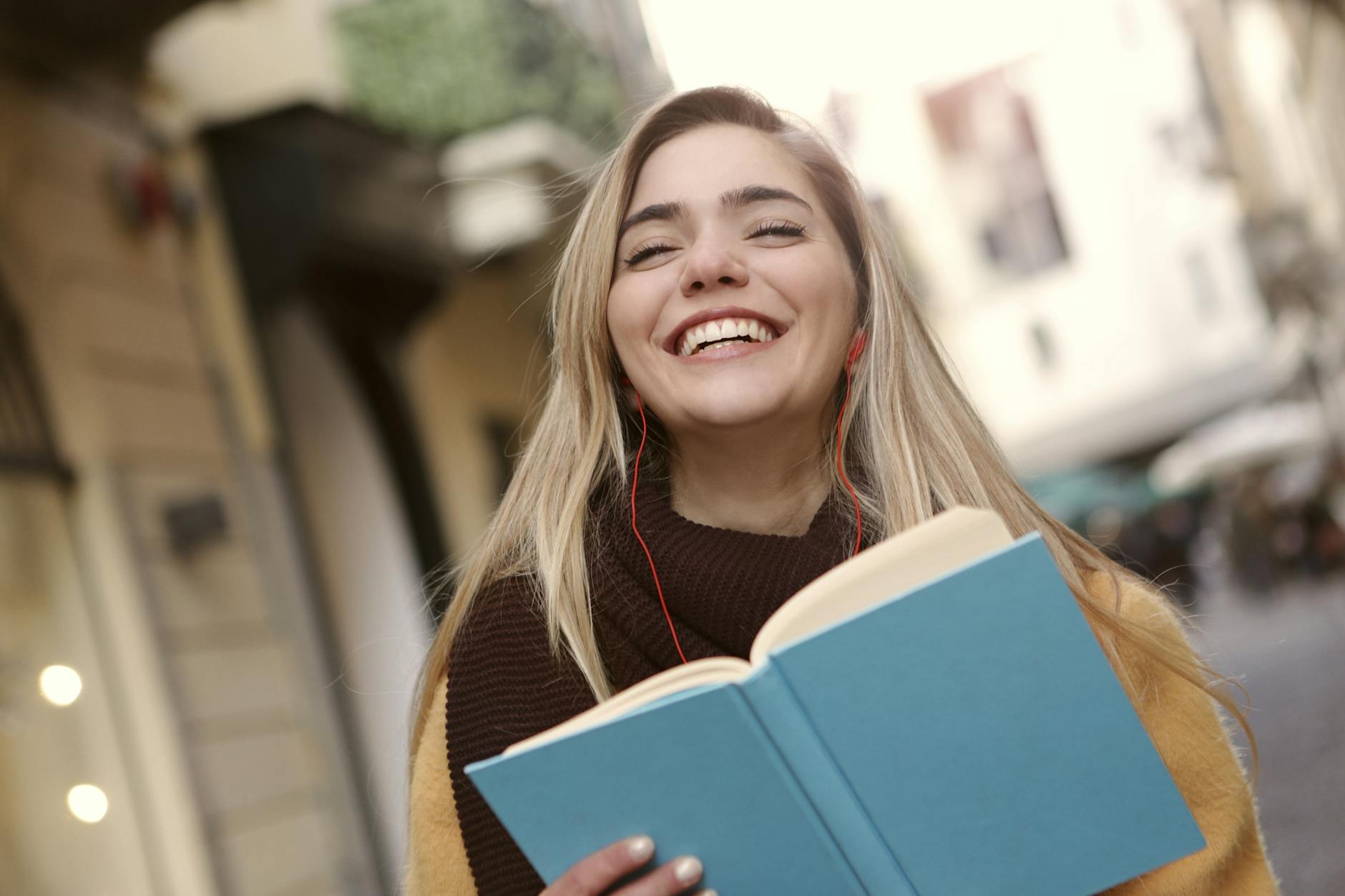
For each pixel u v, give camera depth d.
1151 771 1.35
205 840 5.69
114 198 6.41
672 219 1.79
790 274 1.74
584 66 9.58
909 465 1.76
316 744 6.76
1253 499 17.08
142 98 6.77
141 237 6.54
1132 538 21.14
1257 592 16.86
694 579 1.70
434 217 8.52
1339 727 6.71
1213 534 21.25
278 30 7.89
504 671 1.77
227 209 7.36
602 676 1.73
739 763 1.31
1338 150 21.23
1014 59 34.81
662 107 1.85
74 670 5.40
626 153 1.83
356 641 8.05
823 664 1.32
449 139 8.54
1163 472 22.61
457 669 1.80
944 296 35.41
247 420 7.00
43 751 5.11
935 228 35.25
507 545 1.89
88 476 5.73
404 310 8.73
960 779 1.35
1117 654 1.65
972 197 35.28
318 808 6.60
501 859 1.67
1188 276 33.03
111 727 5.53
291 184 7.34
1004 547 1.34
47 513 5.54
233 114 7.27
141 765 5.58
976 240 35.31
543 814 1.35
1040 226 34.84
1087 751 1.34
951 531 1.38
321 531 8.14
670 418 1.79
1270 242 25.11
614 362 1.89
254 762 6.24
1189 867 1.59
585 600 1.76
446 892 1.76
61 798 5.10
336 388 8.36
